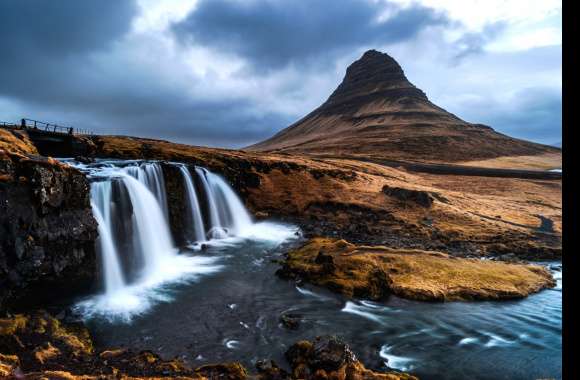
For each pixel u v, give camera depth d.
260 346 22.53
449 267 35.97
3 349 18.45
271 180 81.12
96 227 29.80
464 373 20.48
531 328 26.00
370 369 20.55
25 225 23.83
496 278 34.47
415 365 21.17
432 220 62.94
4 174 23.78
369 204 71.19
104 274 32.16
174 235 48.06
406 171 138.25
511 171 141.12
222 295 31.20
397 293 30.89
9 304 22.50
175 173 52.00
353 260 35.31
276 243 51.84
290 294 31.44
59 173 27.28
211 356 21.20
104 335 23.48
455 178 126.75
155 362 18.91
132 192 39.66
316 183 83.50
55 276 25.59
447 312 28.28
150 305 28.83
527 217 70.06
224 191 64.81
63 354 18.97
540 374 20.55
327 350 18.88
